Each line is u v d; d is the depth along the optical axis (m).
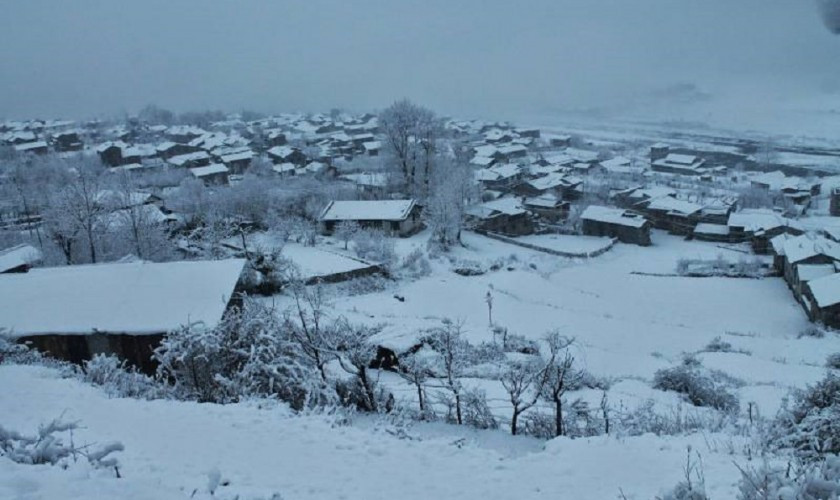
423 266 50.72
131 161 99.25
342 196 72.50
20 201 64.12
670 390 22.31
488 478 8.82
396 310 38.41
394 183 76.56
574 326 37.16
